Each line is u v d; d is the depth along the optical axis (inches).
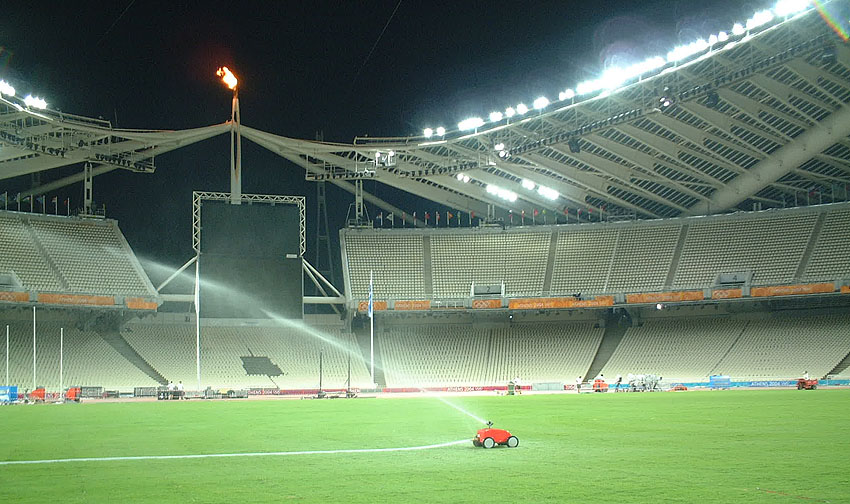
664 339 3602.4
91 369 3223.4
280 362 3535.9
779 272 3442.4
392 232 4089.6
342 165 3654.0
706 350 3444.9
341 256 4005.9
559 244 3969.0
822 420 1180.5
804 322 3442.4
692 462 679.1
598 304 3617.1
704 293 3472.0
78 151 3356.3
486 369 3587.6
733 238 3673.7
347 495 529.7
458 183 3843.5
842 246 3422.7
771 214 3695.9
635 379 3080.7
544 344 3725.4
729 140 3243.1
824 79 2800.2
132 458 770.2
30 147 3142.2
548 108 3371.1
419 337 3838.6
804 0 2390.5
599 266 3794.3
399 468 662.5
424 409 1749.5
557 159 3501.5
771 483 558.6
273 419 1422.2
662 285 3602.4
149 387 3034.0
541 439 912.9
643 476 597.9
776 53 2689.5
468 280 3843.5
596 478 589.6
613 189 3804.1
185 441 957.8
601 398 2293.3
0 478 638.5
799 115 3068.4
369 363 3634.4
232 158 3671.3
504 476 606.5
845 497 501.7
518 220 4254.4
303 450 826.2
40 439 1016.9
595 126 3031.5
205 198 3649.1
